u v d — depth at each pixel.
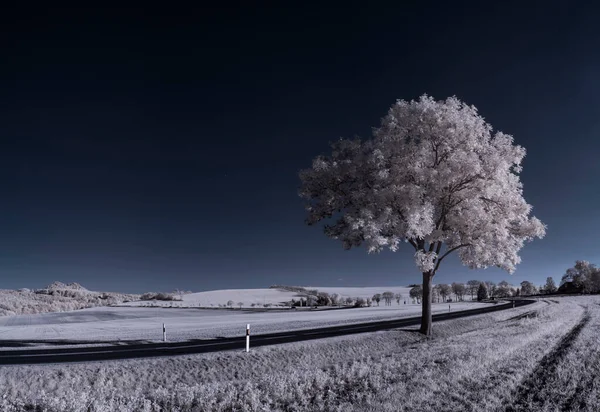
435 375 13.30
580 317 37.91
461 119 26.41
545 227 28.27
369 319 48.53
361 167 28.94
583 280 165.00
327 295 128.75
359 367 15.19
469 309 73.19
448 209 28.44
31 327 48.88
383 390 11.66
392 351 22.73
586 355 16.52
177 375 18.25
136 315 82.31
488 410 9.56
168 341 28.58
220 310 101.06
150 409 10.80
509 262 29.11
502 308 68.75
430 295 30.66
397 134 27.61
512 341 20.80
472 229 28.02
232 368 19.48
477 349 18.36
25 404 10.87
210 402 10.95
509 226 28.94
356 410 9.91
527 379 12.62
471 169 25.23
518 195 27.88
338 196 28.89
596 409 9.65
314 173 28.91
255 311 93.75
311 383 13.02
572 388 11.45
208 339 29.47
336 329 35.22
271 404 11.16
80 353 22.78
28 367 17.70
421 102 27.14
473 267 30.38
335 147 29.83
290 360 21.48
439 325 35.25
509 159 26.75
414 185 25.47
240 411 10.65
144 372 18.06
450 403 10.15
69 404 10.84
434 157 28.05
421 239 28.48
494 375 13.12
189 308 111.19
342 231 29.00
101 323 56.28
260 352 21.62
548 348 18.64
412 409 9.80
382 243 24.89
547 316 40.06
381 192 25.05
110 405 10.96
